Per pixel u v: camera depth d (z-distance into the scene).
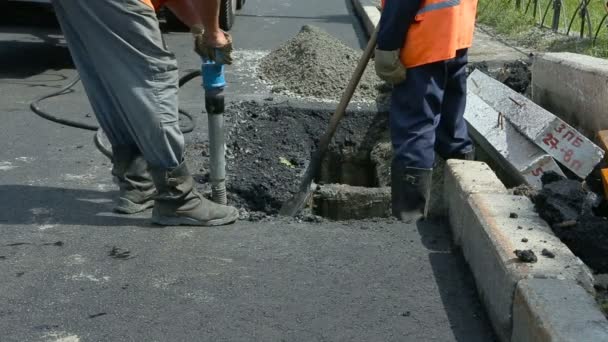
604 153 4.35
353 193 5.04
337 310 3.05
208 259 3.48
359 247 3.67
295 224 3.98
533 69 5.68
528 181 4.53
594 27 9.52
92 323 2.92
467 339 2.88
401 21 3.99
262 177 4.98
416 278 3.35
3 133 5.50
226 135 5.59
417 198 4.25
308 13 13.05
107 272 3.33
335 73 6.84
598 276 3.19
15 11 10.74
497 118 5.01
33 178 4.57
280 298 3.14
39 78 7.41
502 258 2.88
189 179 3.81
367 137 6.05
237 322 2.95
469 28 4.40
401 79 4.15
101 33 3.43
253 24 11.51
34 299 3.09
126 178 4.00
